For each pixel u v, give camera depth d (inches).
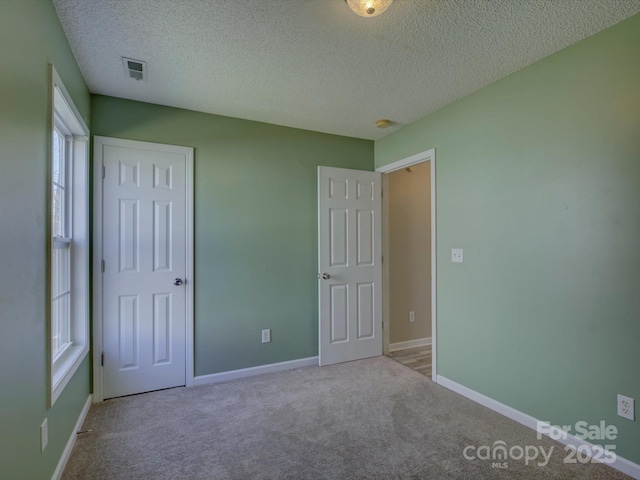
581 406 73.2
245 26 68.7
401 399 99.5
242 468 68.5
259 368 120.0
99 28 69.1
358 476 66.1
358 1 57.4
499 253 91.4
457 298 104.6
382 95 101.0
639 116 64.4
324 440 78.3
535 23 67.5
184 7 63.0
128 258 101.8
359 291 135.8
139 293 103.0
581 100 73.5
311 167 131.3
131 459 71.3
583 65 73.1
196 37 72.4
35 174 53.5
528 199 84.1
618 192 67.4
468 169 100.8
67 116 78.0
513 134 87.9
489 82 93.2
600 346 70.2
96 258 97.3
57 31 64.9
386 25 68.3
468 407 94.4
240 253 117.8
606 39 69.3
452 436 79.8
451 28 69.2
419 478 65.4
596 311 70.8
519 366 86.0
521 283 85.7
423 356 140.0
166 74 88.0
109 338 99.1
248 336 118.6
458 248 104.1
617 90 67.6
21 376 47.9
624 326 66.6
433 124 113.6
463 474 66.6
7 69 43.7
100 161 98.6
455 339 105.3
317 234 131.6
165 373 106.5
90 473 66.9
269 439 78.8
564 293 76.4
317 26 68.7
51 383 59.4
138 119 103.9
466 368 101.4
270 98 102.7
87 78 89.4
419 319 158.1
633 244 65.2
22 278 48.4
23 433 48.5
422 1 60.9
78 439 78.5
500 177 91.3
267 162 123.0
